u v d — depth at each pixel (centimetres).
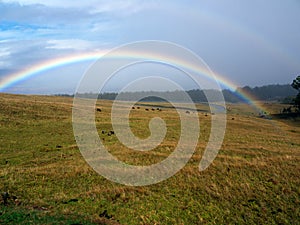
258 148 3216
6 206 1530
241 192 2045
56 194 1823
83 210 1655
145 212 1725
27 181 1970
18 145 2883
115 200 1820
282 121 7238
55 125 3872
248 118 6312
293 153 3102
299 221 1775
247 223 1728
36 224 1295
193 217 1734
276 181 2227
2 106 4612
